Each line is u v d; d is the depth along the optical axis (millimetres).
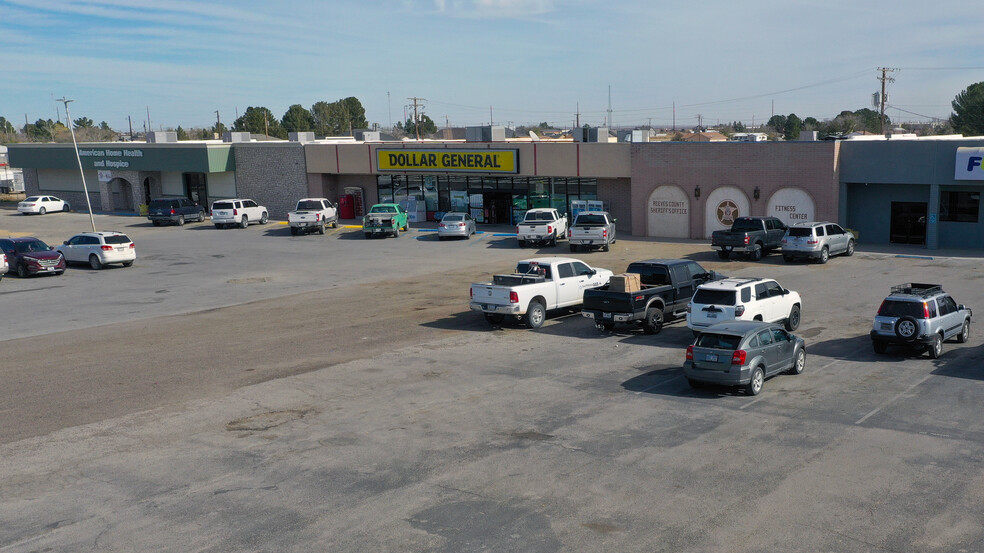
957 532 10414
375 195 59000
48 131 187375
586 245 41031
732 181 43406
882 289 29203
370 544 10266
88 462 13422
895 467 12719
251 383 18328
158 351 21719
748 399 16750
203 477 12703
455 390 17609
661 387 17734
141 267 39500
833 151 40062
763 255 38750
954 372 18609
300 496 11883
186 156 62938
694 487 11992
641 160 46344
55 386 18250
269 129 145500
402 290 31547
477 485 12188
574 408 16203
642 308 22844
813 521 10781
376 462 13266
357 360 20422
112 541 10484
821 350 21031
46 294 32219
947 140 38781
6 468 13180
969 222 38812
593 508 11281
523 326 24641
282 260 40906
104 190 70188
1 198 85938
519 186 53219
